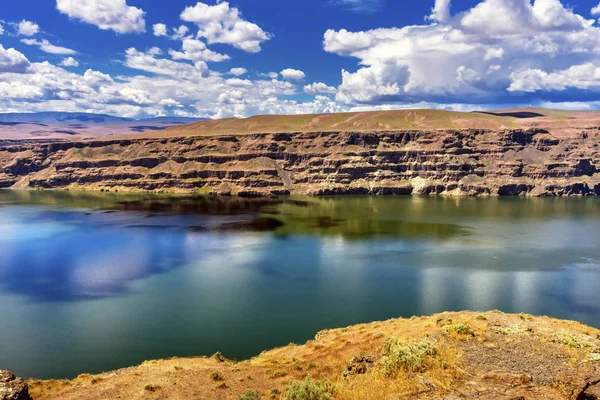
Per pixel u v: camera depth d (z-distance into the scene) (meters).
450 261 93.75
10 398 26.44
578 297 70.25
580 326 37.41
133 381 33.72
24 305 67.31
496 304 66.88
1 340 54.34
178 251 105.06
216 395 30.20
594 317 62.00
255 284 77.75
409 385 24.73
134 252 104.19
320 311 63.59
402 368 26.86
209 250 106.12
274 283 78.19
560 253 101.25
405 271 85.88
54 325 59.09
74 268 89.50
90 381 34.72
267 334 55.31
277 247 109.19
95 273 85.56
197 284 77.94
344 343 40.47
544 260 94.69
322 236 122.75
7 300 69.81
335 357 36.41
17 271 87.25
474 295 71.12
